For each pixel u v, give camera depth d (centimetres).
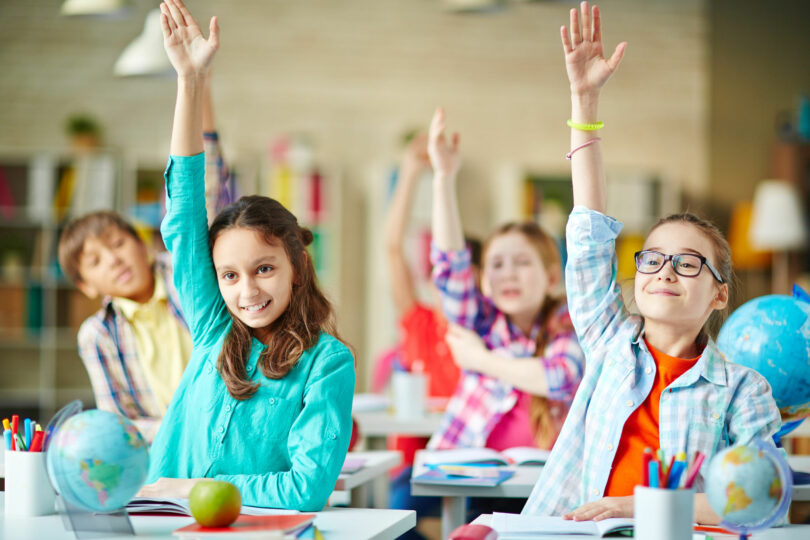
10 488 139
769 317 169
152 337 235
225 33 619
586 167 161
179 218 158
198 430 151
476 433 229
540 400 226
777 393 168
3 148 599
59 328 580
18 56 603
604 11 640
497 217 620
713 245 154
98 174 572
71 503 118
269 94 620
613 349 159
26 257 575
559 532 127
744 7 639
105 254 233
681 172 638
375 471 190
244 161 588
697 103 641
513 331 241
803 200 597
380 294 584
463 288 242
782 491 116
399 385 280
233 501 119
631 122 638
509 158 632
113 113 608
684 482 117
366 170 625
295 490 140
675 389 152
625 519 131
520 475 183
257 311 150
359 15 627
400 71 629
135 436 121
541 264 237
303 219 586
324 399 147
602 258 161
